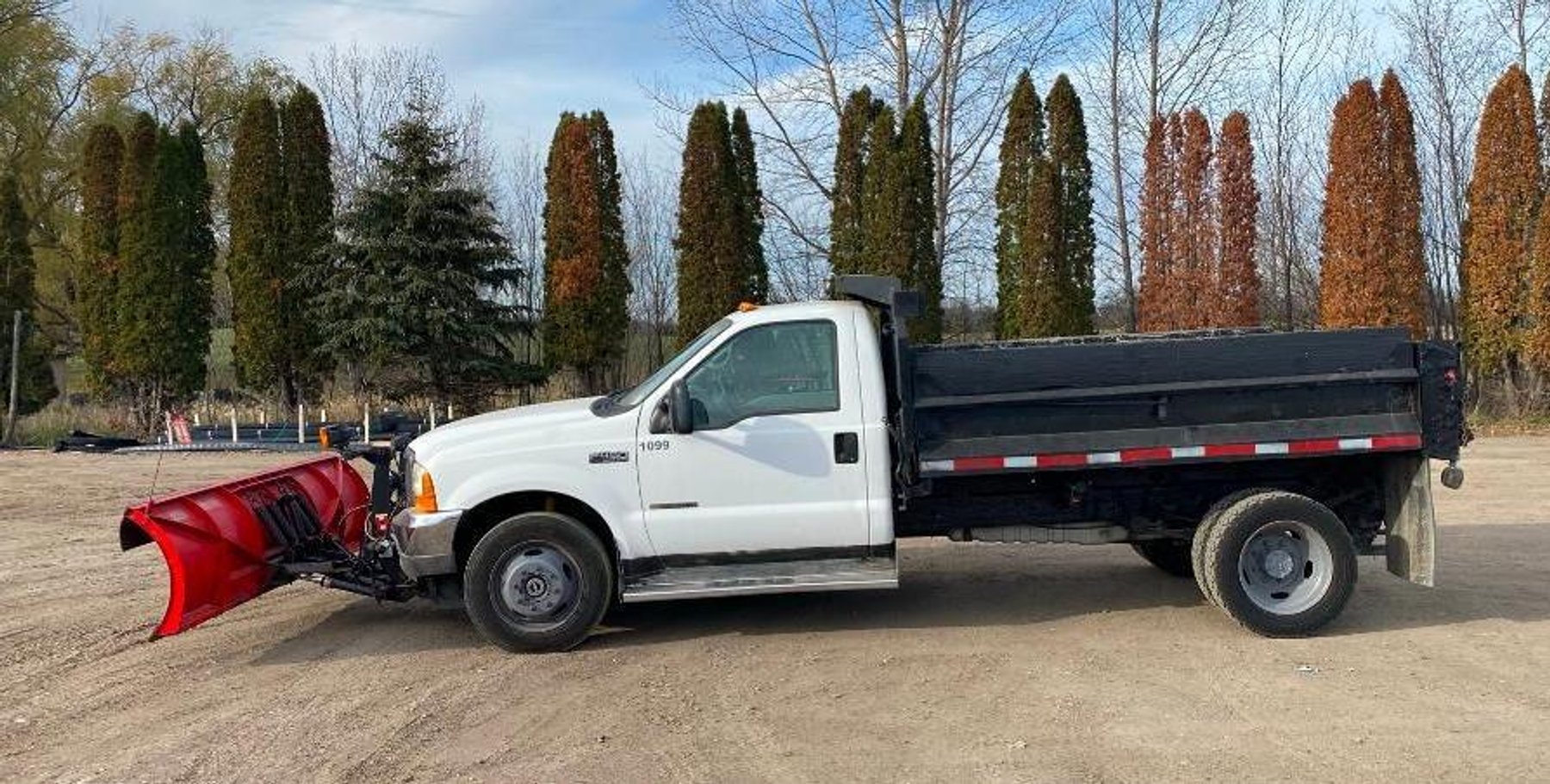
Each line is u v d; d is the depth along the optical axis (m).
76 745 5.27
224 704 5.83
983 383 6.62
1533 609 7.27
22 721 5.62
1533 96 21.42
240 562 6.76
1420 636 6.70
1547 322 20.80
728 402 6.69
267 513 7.04
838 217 25.80
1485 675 5.92
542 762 4.94
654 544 6.62
